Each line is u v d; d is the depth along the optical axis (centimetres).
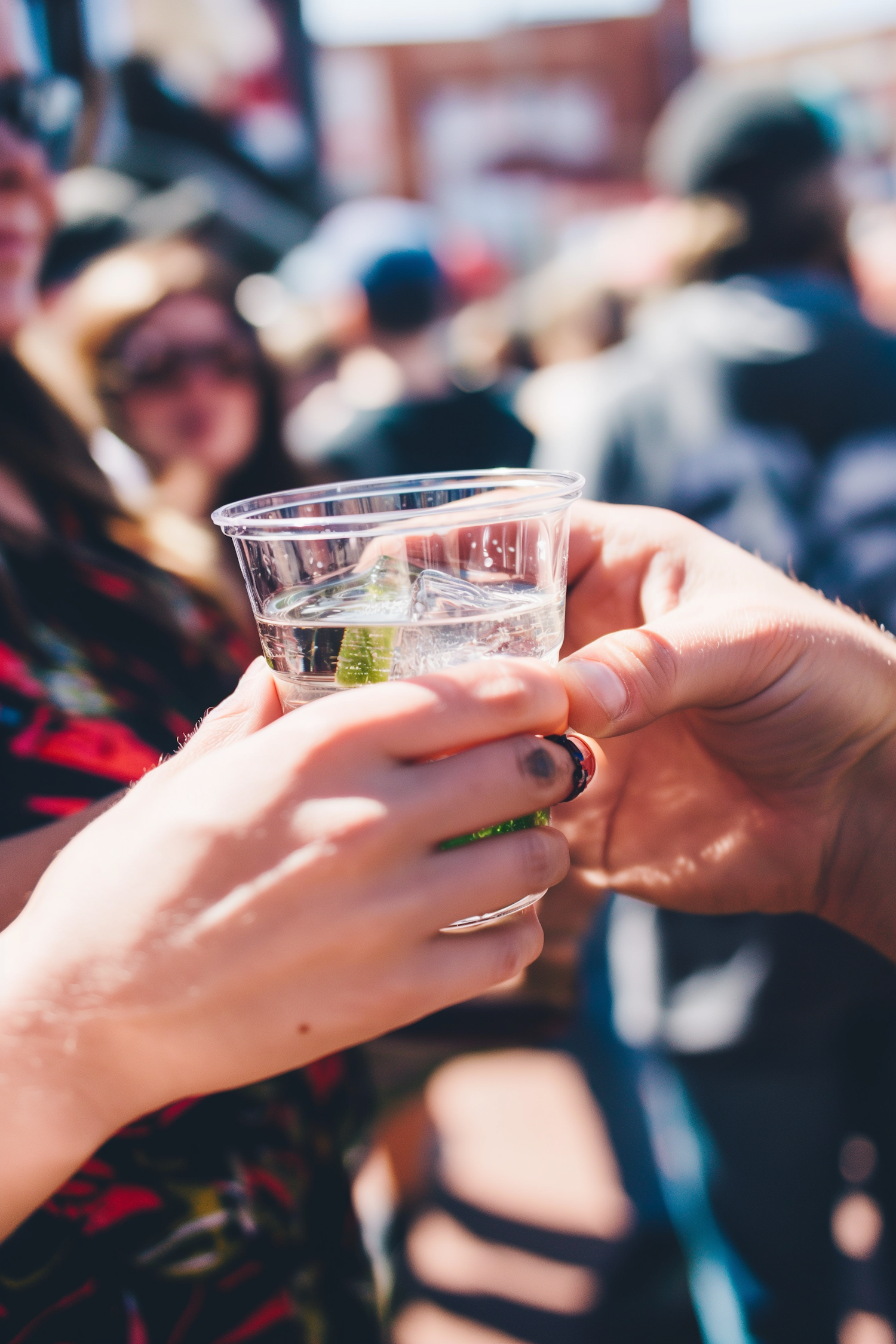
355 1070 126
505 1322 228
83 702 104
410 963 56
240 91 541
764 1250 190
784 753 82
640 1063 231
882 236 427
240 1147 93
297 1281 96
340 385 348
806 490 178
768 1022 175
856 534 171
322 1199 105
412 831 54
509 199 884
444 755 61
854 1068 184
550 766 59
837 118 215
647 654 69
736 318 194
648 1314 226
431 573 70
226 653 141
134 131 430
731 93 216
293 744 56
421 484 81
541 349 436
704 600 80
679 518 93
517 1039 173
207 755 68
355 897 54
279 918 53
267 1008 54
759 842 91
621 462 202
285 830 54
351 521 65
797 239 207
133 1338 81
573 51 862
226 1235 88
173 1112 87
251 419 273
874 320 199
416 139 851
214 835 54
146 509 161
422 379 328
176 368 251
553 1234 251
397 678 68
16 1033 55
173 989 53
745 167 206
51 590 118
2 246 129
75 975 54
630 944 197
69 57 136
